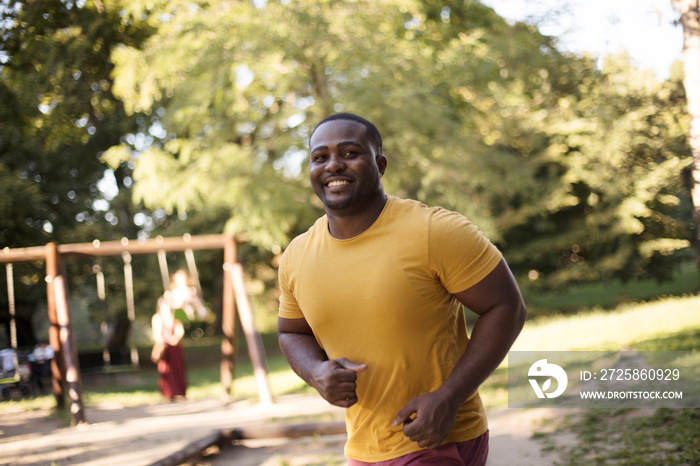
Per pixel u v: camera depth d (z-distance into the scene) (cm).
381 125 1545
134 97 1562
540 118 2019
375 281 200
